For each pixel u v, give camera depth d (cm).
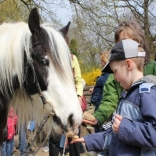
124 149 162
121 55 168
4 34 221
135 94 162
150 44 1041
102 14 1003
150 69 240
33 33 213
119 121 159
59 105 205
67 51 215
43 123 214
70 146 362
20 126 248
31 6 1012
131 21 219
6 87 220
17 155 509
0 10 1058
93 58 1778
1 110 227
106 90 260
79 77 351
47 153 513
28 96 221
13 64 214
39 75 209
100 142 189
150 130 149
